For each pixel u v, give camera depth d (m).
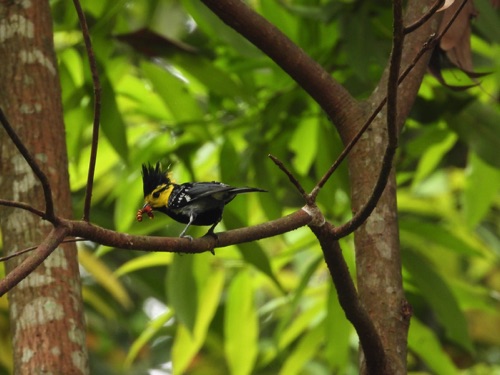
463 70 8.91
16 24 9.07
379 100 8.39
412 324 12.35
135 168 12.02
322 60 12.02
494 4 10.42
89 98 10.95
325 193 11.76
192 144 11.95
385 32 11.88
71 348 8.12
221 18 8.31
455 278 14.49
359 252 8.01
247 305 12.70
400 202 15.02
